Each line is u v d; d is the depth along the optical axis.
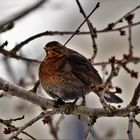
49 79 11.31
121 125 18.22
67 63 11.38
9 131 9.61
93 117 9.73
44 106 10.22
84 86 11.46
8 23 11.95
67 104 10.16
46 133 18.28
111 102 11.18
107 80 8.36
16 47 11.40
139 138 18.23
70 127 17.23
